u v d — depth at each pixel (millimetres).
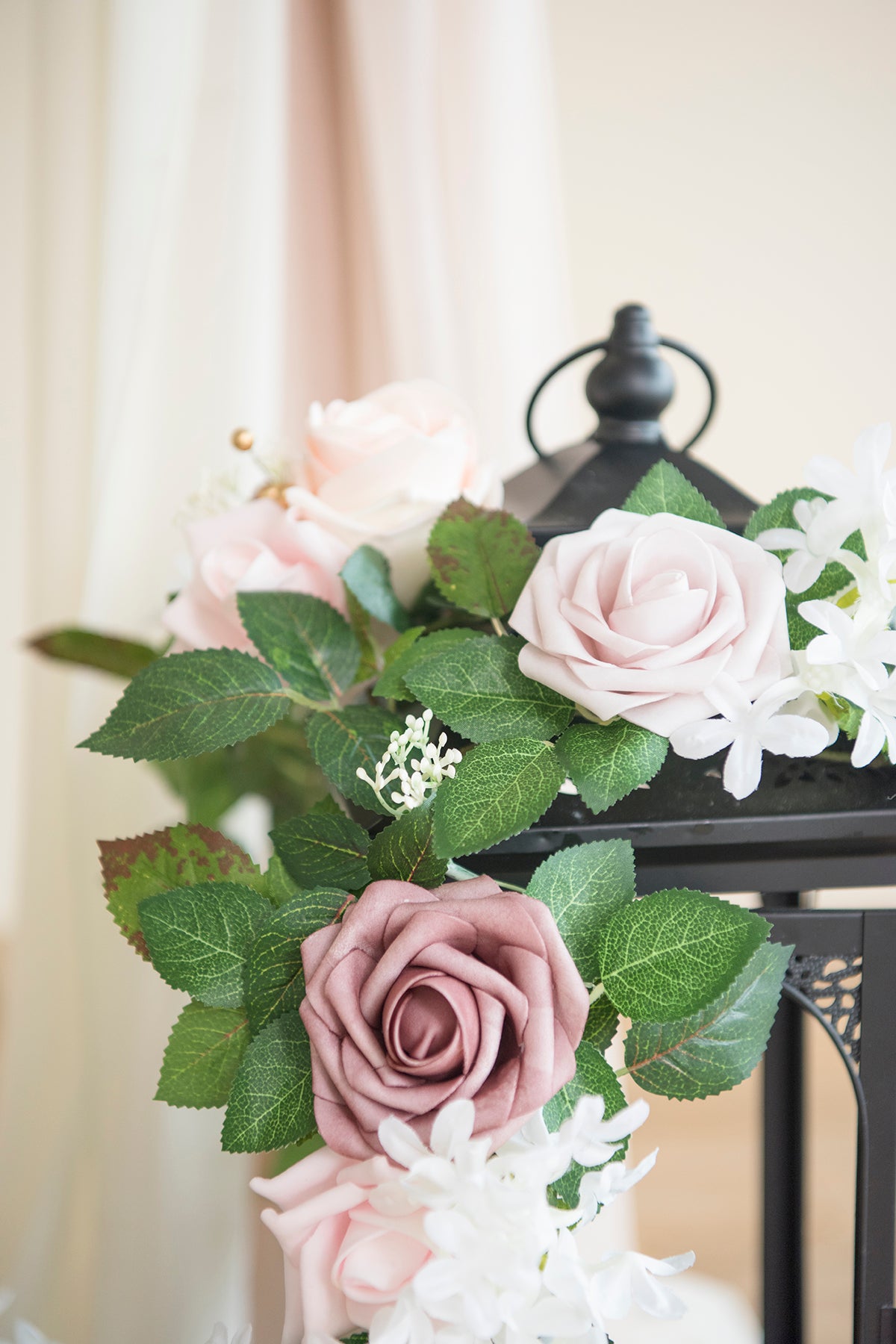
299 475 688
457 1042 470
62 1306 832
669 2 1339
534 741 537
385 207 887
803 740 511
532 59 912
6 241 1402
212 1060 540
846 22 1330
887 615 535
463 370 918
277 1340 896
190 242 807
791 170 1367
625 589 527
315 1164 494
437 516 638
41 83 798
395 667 578
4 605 1688
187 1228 801
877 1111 579
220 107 805
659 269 1396
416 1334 464
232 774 791
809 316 1396
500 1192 456
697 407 1427
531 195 920
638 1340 901
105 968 812
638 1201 1168
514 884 567
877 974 575
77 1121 841
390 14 854
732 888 567
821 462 539
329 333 1040
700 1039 541
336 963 486
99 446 797
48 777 850
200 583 646
